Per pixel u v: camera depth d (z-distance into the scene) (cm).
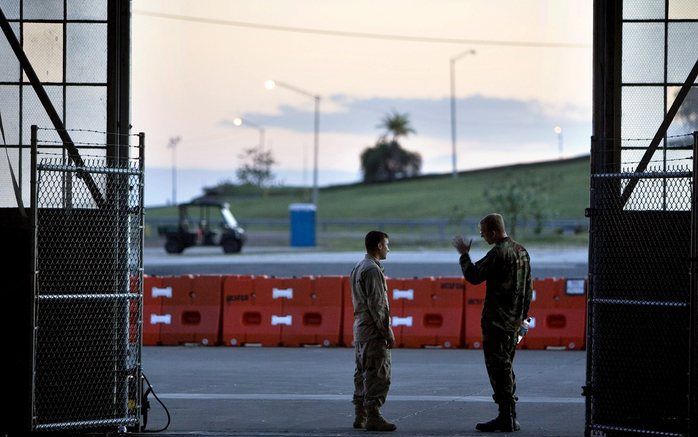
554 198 19800
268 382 2752
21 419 2042
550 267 7144
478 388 2669
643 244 2041
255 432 2092
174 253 9738
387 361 2109
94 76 2122
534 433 2097
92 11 2123
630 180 2061
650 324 2042
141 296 2091
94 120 2122
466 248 2105
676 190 2059
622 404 2053
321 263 7600
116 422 2038
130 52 2123
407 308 3481
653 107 2097
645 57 2098
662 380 2036
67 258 2055
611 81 2092
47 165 1953
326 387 2670
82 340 2064
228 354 3303
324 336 3472
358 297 2116
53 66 2125
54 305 2050
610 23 2092
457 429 2136
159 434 2066
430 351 3391
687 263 2014
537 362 3158
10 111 2127
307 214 10825
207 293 3538
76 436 2066
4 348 2041
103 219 2072
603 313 2061
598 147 2083
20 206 2050
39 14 2127
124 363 2077
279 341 3488
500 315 2078
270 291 3522
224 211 9950
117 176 2086
